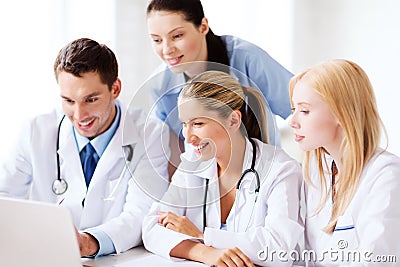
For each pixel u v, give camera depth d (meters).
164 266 1.34
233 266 1.30
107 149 1.60
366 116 1.32
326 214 1.37
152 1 1.77
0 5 2.16
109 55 1.54
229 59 1.93
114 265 1.37
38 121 1.67
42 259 1.12
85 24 2.52
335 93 1.29
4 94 2.18
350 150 1.30
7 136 2.18
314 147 1.34
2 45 2.17
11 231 1.12
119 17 2.72
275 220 1.36
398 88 2.53
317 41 2.72
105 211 1.62
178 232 1.44
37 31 2.29
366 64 2.61
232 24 2.86
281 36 2.77
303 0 2.73
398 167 1.30
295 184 1.43
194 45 1.78
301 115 1.33
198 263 1.36
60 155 1.61
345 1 2.64
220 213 1.42
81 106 1.50
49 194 1.66
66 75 1.48
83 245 1.40
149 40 2.87
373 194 1.28
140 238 1.55
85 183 1.62
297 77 1.37
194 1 1.77
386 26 2.55
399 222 1.24
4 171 1.67
